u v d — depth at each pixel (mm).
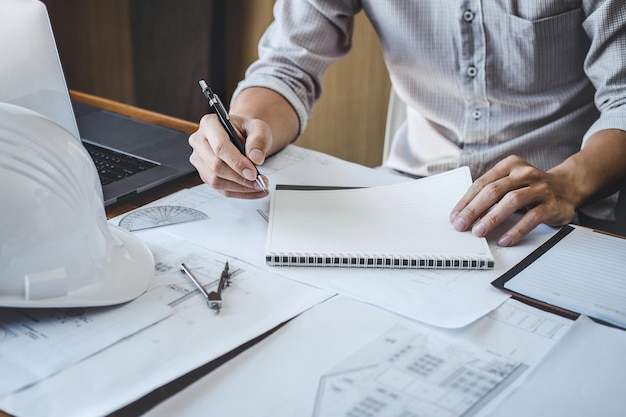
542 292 734
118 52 2520
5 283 642
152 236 841
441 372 603
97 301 670
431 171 1321
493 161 1266
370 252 792
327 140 2283
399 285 745
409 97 1343
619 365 616
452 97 1291
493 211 854
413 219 875
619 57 1114
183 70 2469
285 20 1279
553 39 1184
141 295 713
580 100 1252
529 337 658
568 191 945
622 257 815
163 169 1012
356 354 625
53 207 650
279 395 570
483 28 1195
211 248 816
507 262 804
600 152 1025
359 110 2195
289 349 632
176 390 581
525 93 1242
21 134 647
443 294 729
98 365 602
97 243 701
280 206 900
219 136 894
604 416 553
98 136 1128
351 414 549
